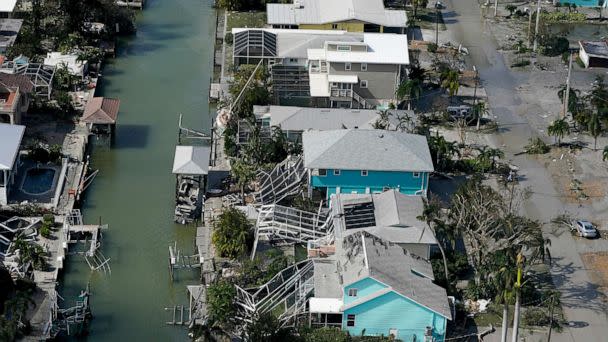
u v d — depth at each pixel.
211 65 157.62
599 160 132.00
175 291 104.75
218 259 107.12
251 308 97.50
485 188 115.94
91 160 129.00
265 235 109.62
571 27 178.62
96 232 111.94
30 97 137.12
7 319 94.00
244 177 118.25
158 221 116.94
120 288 104.94
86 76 149.25
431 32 171.12
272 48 149.38
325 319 95.50
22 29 157.12
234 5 175.38
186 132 135.50
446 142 126.69
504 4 185.75
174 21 173.38
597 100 139.38
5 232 110.69
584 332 98.25
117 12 164.25
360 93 142.38
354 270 96.12
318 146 118.31
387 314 94.81
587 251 111.75
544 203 121.38
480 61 161.00
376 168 115.94
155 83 150.88
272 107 132.50
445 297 96.69
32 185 120.62
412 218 107.19
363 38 146.88
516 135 137.88
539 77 156.25
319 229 110.00
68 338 97.19
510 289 90.38
